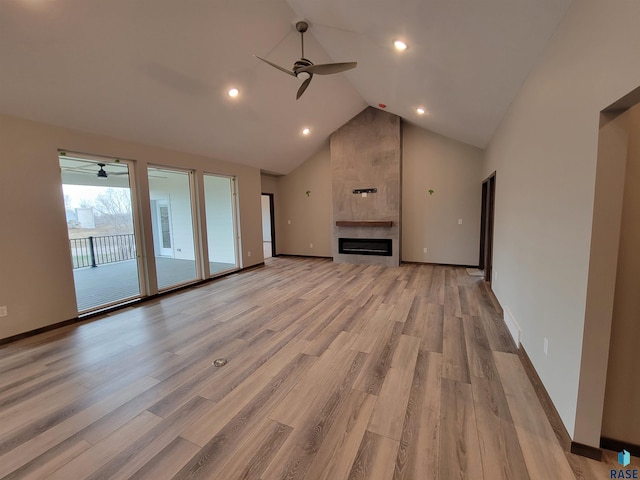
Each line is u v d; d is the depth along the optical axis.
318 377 2.31
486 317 3.48
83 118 3.38
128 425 1.84
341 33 3.22
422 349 2.72
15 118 2.98
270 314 3.70
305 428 1.78
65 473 1.50
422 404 1.98
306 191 8.00
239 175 6.34
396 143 6.36
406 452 1.59
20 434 1.77
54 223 3.34
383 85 4.41
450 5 2.03
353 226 6.89
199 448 1.65
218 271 5.96
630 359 1.46
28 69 2.61
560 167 1.82
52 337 3.12
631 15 1.13
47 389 2.22
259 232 7.00
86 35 2.55
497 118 3.82
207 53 3.31
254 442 1.68
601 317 1.44
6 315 2.98
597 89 1.39
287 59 3.88
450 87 3.44
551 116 1.98
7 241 2.98
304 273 6.06
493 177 4.60
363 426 1.79
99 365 2.54
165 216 6.08
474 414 1.87
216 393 2.14
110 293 4.57
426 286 4.83
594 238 1.42
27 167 3.10
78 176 3.92
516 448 1.60
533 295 2.33
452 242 6.46
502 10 1.91
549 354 1.95
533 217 2.37
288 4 3.06
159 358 2.65
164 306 4.09
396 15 2.41
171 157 4.74
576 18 1.61
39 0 2.16
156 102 3.66
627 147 1.36
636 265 1.42
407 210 6.75
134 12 2.55
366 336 3.02
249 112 4.73
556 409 1.81
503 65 2.56
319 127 6.30
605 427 1.53
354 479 1.44
